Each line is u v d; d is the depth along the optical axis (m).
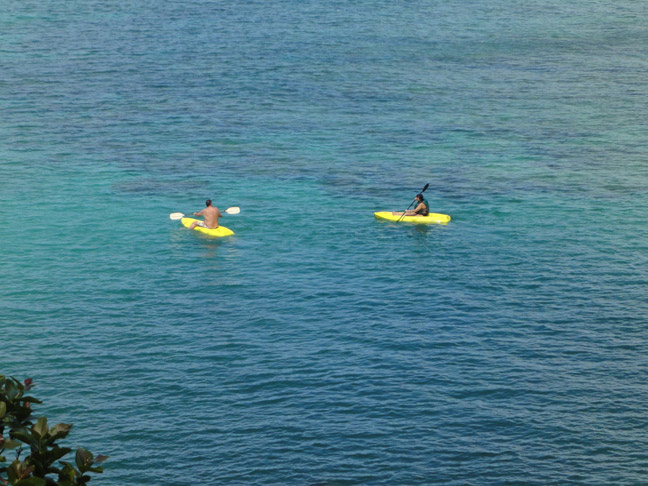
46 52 73.75
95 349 24.78
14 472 7.90
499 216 37.16
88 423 20.78
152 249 33.53
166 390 22.38
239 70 68.69
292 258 32.50
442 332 25.83
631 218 36.66
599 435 20.06
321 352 24.55
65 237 34.69
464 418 20.86
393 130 52.03
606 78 66.25
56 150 47.00
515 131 51.66
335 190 40.94
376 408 21.36
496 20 93.00
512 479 18.39
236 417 21.03
